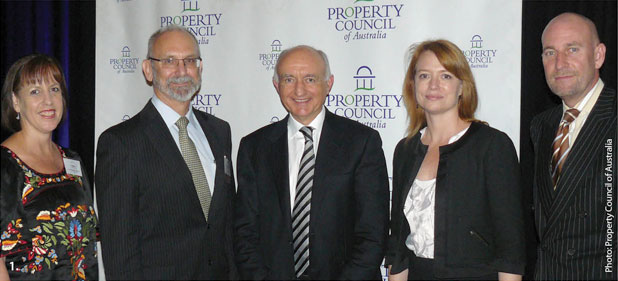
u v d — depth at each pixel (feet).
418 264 7.32
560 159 7.41
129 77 11.03
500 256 7.00
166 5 10.83
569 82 7.29
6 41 12.89
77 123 12.42
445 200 7.11
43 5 12.69
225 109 10.61
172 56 7.94
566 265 7.24
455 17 9.52
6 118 7.90
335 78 10.10
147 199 7.50
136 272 7.33
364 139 7.80
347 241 7.60
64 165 8.02
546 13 10.05
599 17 9.77
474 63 9.47
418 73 7.53
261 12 10.37
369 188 7.57
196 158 7.91
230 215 8.36
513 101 9.32
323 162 7.64
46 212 7.47
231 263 8.29
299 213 7.61
